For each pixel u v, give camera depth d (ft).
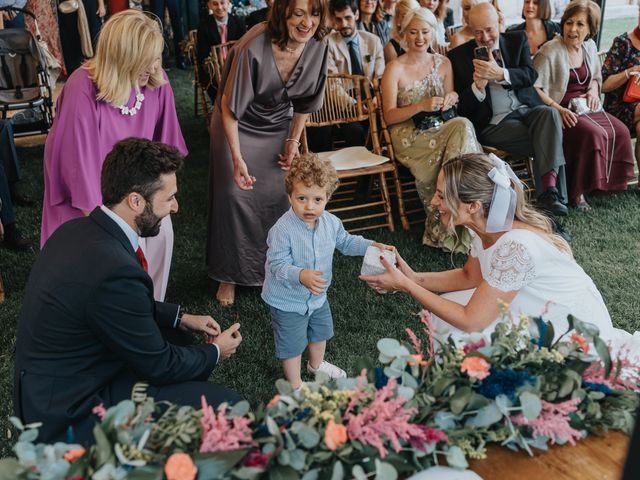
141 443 4.63
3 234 14.47
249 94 11.09
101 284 6.52
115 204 7.11
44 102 18.47
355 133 17.01
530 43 18.89
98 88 9.54
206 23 20.44
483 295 7.84
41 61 18.24
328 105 15.24
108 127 9.82
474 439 5.28
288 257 9.26
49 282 6.61
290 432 4.97
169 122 10.83
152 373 6.91
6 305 12.25
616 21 30.53
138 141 7.24
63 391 6.57
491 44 15.20
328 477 4.78
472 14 15.16
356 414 5.20
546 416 5.23
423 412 5.23
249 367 10.48
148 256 10.70
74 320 6.56
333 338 11.22
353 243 9.73
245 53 10.89
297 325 9.52
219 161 11.76
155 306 7.82
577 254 13.88
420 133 14.65
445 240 14.12
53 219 10.12
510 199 7.69
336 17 16.93
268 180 12.01
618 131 15.98
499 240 7.81
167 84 10.58
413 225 15.78
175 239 14.99
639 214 15.74
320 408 5.11
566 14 16.44
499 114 15.57
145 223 7.25
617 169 16.20
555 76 16.53
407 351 5.58
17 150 20.86
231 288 12.37
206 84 20.67
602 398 5.61
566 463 5.21
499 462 5.23
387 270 8.57
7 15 20.36
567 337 7.89
